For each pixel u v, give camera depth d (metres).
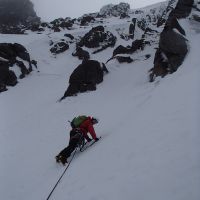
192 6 20.30
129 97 14.90
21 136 14.34
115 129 9.27
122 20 43.88
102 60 29.61
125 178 5.01
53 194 6.18
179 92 8.95
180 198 3.76
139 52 24.34
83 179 6.04
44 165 9.40
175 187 4.04
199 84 8.77
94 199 4.87
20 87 25.08
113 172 5.52
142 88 15.46
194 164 4.36
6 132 15.58
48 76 27.47
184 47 15.44
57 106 17.66
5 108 20.67
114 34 34.00
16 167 10.28
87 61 19.31
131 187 4.62
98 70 19.27
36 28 46.16
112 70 20.98
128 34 33.91
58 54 32.59
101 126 11.45
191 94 8.07
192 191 3.78
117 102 15.06
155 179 4.49
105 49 31.70
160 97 9.84
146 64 20.09
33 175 8.88
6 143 13.78
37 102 20.89
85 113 15.17
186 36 17.22
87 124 8.71
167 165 4.73
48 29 46.19
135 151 5.96
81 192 5.44
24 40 35.91
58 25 45.06
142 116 8.43
